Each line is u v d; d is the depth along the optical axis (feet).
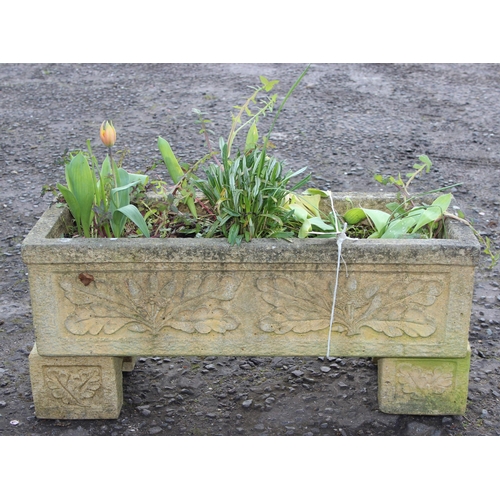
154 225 8.80
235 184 8.28
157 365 9.20
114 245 8.07
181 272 8.14
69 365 8.45
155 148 13.33
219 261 8.09
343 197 8.94
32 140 13.91
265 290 8.18
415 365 8.46
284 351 8.32
